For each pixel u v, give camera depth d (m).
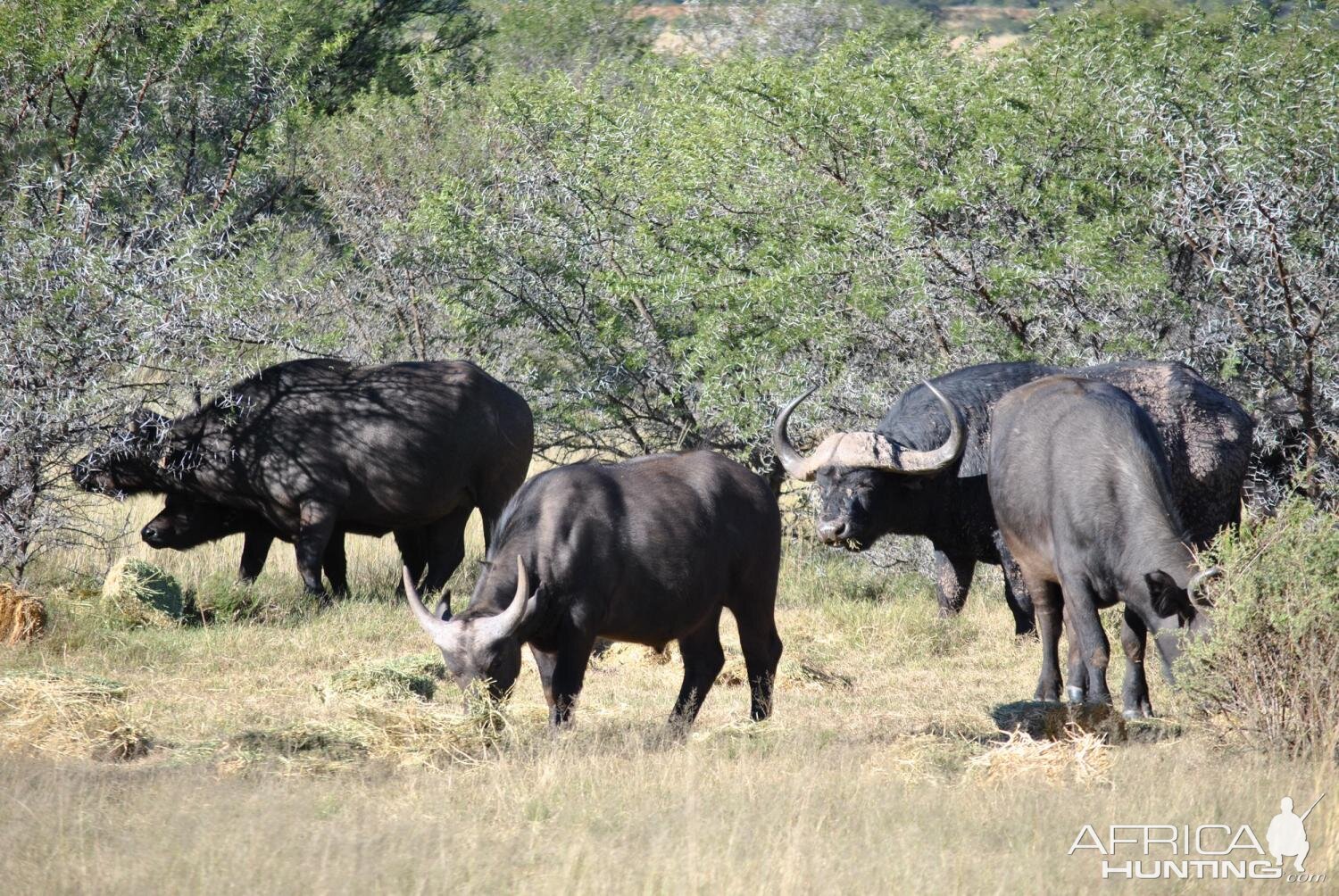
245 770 28.28
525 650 45.03
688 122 61.41
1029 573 38.53
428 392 51.72
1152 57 53.69
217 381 51.53
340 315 67.25
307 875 20.92
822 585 55.75
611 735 33.31
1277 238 47.09
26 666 39.91
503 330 63.62
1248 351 49.78
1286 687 30.66
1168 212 50.41
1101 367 43.69
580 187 61.78
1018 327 52.72
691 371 54.19
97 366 49.09
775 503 36.25
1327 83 51.12
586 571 32.81
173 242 52.78
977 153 53.22
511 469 53.34
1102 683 35.47
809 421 53.50
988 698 39.75
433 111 73.44
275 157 71.19
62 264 49.19
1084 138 54.56
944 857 22.50
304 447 50.81
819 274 52.59
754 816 24.83
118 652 42.38
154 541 52.94
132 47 62.06
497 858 22.09
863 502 44.00
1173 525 34.31
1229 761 28.97
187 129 68.81
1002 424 39.03
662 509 33.75
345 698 35.22
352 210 69.88
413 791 26.81
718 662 35.44
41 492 49.91
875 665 44.66
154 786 26.23
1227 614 30.70
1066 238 51.88
